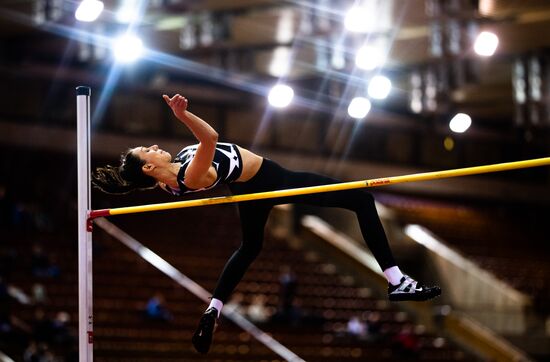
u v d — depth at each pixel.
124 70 21.09
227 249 20.44
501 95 21.62
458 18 15.52
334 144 25.67
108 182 6.57
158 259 16.22
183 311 17.08
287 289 18.25
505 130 27.22
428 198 27.50
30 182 20.38
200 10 16.22
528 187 29.31
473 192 28.19
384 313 19.86
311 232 22.28
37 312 15.03
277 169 6.59
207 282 18.72
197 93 23.38
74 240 18.58
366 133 26.14
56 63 21.08
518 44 17.36
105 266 17.78
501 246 26.08
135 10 15.59
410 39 17.14
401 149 26.86
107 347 15.19
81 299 6.65
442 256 21.97
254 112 24.52
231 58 19.02
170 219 20.97
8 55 19.83
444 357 18.73
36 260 16.42
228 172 6.38
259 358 16.52
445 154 27.69
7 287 14.97
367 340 18.16
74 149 21.50
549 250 27.14
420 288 6.34
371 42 17.12
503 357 18.47
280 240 22.11
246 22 16.89
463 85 18.98
